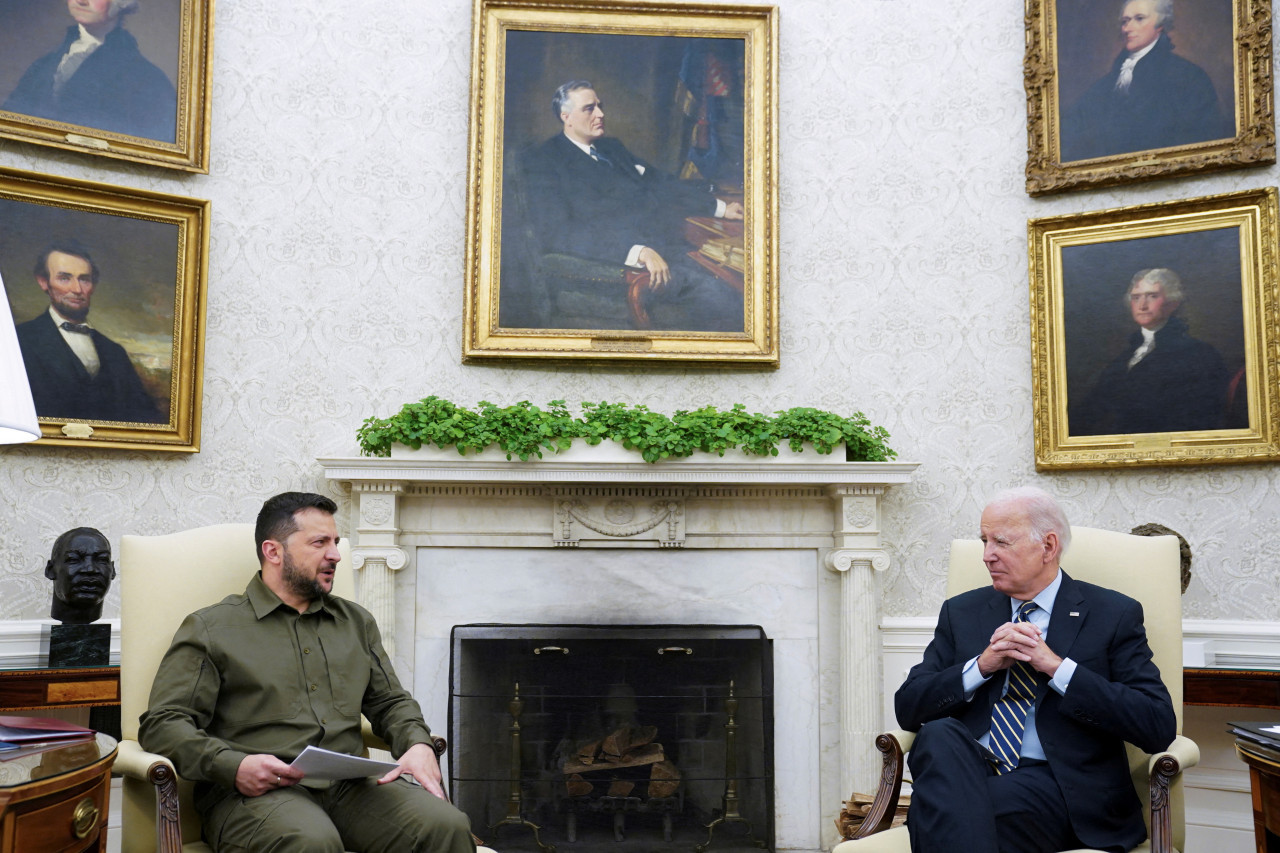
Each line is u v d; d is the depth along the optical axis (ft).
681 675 13.55
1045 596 8.80
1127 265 14.15
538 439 13.21
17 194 13.00
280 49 14.89
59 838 6.19
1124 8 14.42
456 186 15.23
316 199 14.78
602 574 14.02
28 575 12.83
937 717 8.68
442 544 13.80
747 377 15.14
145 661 8.65
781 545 14.10
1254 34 13.64
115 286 13.51
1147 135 14.17
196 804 8.26
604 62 15.48
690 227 15.30
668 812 13.29
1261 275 13.42
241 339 14.29
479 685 13.46
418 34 15.34
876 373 15.02
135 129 13.80
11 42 13.16
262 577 8.91
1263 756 6.86
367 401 14.64
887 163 15.33
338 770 7.75
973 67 15.23
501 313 14.97
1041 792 7.96
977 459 14.66
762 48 15.51
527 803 13.21
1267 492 13.35
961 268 14.98
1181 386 13.73
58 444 12.84
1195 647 12.34
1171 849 7.61
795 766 13.91
